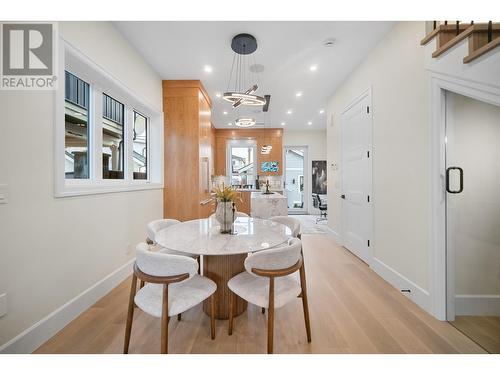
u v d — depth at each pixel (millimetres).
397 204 2416
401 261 2352
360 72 3215
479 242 1936
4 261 1392
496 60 1438
